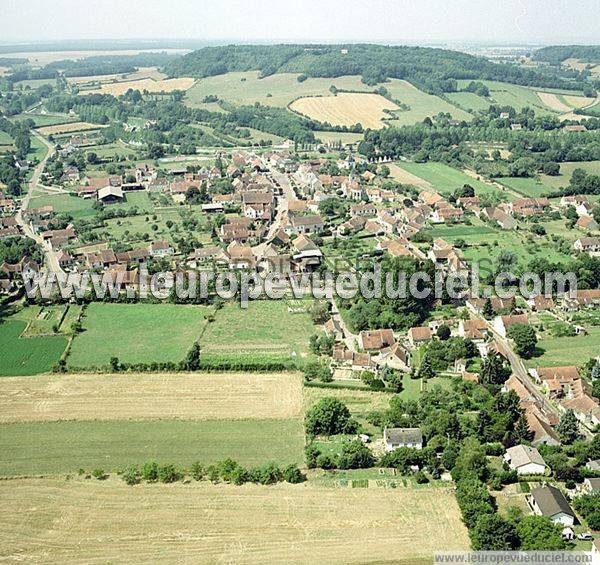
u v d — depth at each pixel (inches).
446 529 4286.4
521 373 6343.5
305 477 4813.0
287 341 6953.7
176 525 4323.3
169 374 6323.8
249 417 5605.3
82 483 4751.5
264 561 4025.6
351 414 5659.5
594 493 4549.7
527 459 4854.8
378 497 4598.9
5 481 4783.5
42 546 4153.5
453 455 4906.5
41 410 5718.5
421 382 6181.1
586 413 5585.6
